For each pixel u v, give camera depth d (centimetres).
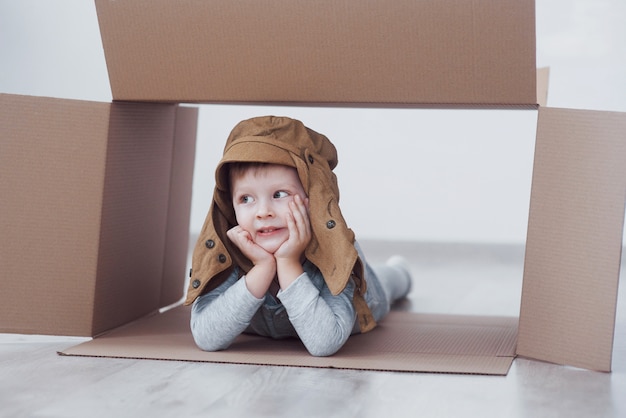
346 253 146
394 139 403
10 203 161
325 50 152
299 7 150
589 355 142
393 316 200
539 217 147
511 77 146
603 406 120
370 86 153
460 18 144
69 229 160
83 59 380
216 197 154
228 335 147
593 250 142
